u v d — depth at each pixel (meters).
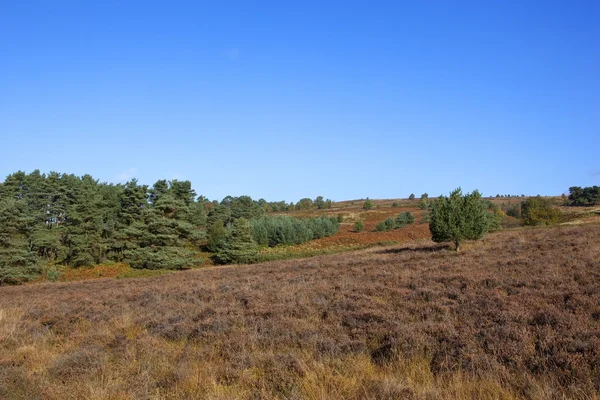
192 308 12.42
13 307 15.59
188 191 55.91
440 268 16.61
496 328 7.68
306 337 8.21
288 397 5.73
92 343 9.14
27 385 6.73
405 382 6.02
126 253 45.03
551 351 6.64
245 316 10.32
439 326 8.05
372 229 66.56
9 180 52.34
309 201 127.31
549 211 44.06
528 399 5.40
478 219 23.34
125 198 49.84
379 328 8.45
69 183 56.12
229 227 52.97
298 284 15.32
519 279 12.23
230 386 6.23
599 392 5.27
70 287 26.22
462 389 5.61
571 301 9.13
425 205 96.50
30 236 44.25
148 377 6.65
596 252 16.56
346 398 5.70
